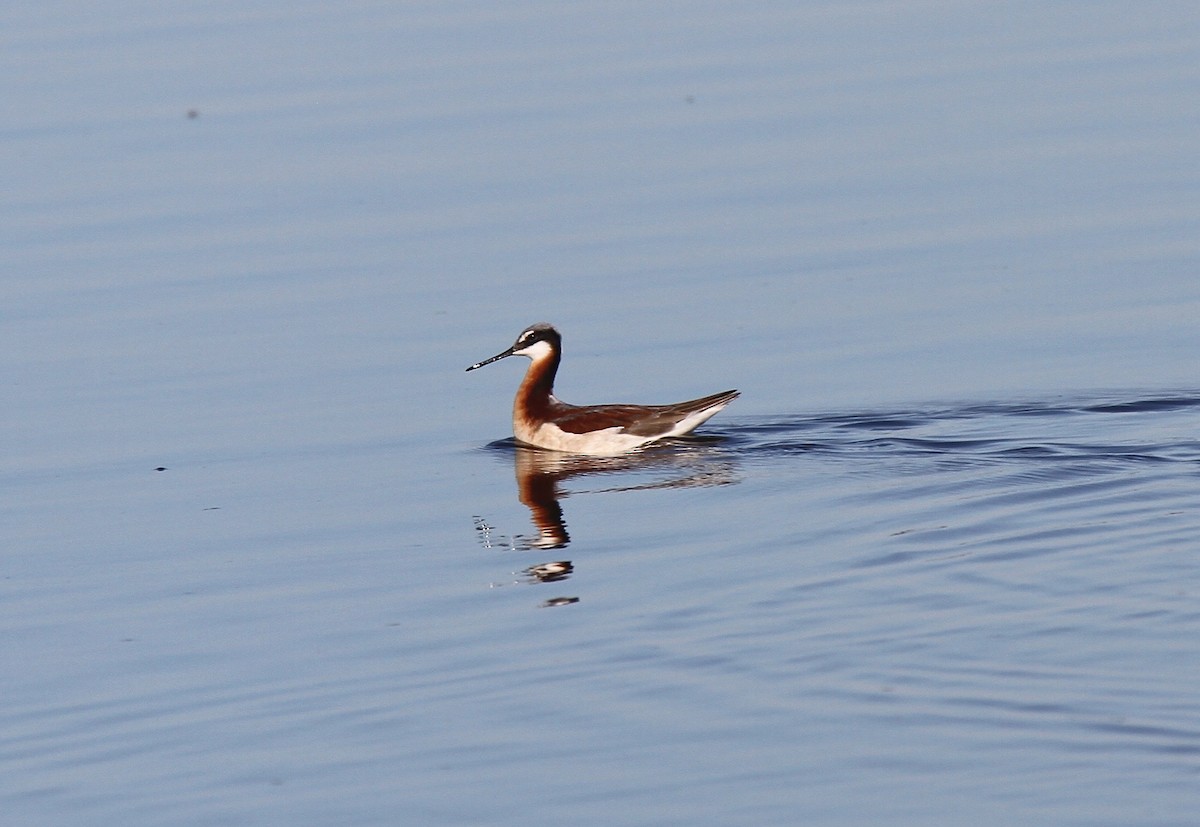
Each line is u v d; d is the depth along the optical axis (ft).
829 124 96.73
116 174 94.02
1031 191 87.10
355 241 85.35
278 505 57.67
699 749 37.29
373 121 99.71
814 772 35.99
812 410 65.72
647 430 63.41
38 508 57.98
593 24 115.55
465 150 95.40
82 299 79.25
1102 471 56.29
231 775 37.70
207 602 48.96
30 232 87.20
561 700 40.19
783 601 45.50
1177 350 69.10
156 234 86.74
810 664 41.06
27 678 43.93
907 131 95.45
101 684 43.32
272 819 35.55
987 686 39.19
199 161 95.45
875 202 86.94
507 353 66.03
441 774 37.01
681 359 71.56
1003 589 45.21
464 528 54.70
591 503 56.80
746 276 79.41
